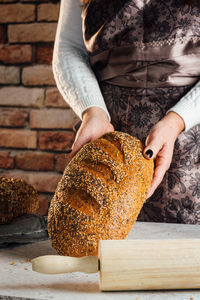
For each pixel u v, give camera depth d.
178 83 1.23
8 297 0.66
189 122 1.13
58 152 2.13
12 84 2.16
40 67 2.12
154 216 1.28
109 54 1.26
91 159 0.88
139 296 0.67
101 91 1.32
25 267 0.81
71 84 1.24
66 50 1.34
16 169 2.18
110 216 0.83
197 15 1.20
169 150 1.04
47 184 2.14
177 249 0.69
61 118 2.12
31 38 2.12
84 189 0.84
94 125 1.08
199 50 1.21
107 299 0.65
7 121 2.17
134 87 1.26
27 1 2.10
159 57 1.22
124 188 0.85
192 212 1.26
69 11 1.37
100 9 1.26
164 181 1.26
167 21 1.21
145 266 0.67
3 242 0.93
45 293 0.67
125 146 0.91
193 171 1.25
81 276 0.76
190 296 0.67
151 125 1.25
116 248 0.69
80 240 0.82
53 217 0.86
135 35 1.23
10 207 1.06
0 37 2.15
